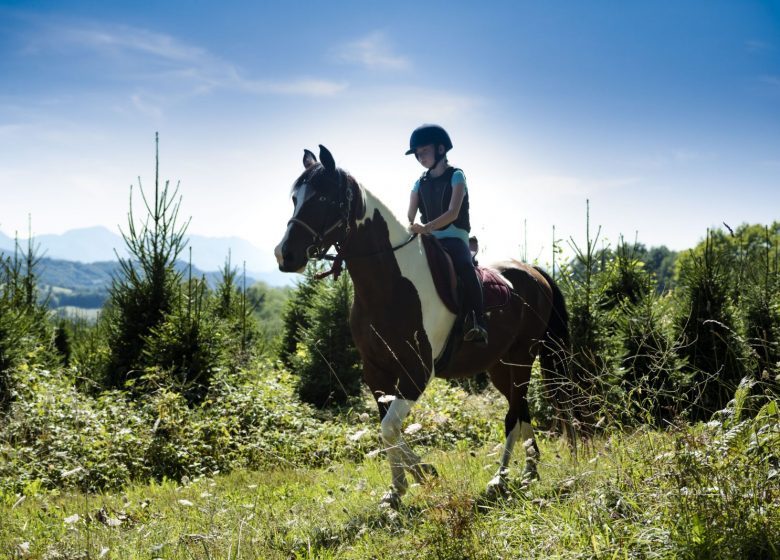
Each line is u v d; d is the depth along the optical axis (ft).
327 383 34.68
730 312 25.81
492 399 31.30
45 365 32.83
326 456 23.34
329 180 13.76
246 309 45.91
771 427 10.30
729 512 8.96
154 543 12.47
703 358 24.82
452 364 16.16
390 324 14.46
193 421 24.71
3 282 30.14
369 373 15.16
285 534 12.85
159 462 22.00
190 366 29.48
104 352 32.73
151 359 30.04
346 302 35.47
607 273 31.42
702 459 9.87
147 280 31.99
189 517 14.30
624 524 9.81
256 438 24.35
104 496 18.24
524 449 17.13
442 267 15.43
